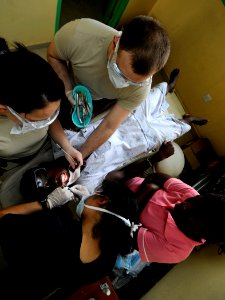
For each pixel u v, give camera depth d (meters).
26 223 0.97
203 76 2.38
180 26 2.38
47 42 2.24
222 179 2.27
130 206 1.17
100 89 1.41
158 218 1.24
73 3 2.51
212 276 1.89
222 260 1.93
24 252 0.93
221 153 2.60
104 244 1.02
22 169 1.46
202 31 2.22
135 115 1.87
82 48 1.25
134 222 1.19
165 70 2.74
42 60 0.91
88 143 1.52
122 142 1.78
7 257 0.97
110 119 1.45
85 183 1.69
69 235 0.98
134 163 1.67
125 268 1.83
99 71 1.28
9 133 1.15
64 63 1.42
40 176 1.39
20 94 0.85
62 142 1.45
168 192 1.34
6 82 0.84
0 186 1.45
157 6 2.48
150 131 1.87
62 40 1.28
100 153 1.71
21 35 2.01
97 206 1.11
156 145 1.89
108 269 1.03
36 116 0.95
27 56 0.87
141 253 1.25
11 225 0.97
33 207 1.17
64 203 1.21
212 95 2.39
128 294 1.91
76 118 1.40
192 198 1.19
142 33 1.02
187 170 2.60
